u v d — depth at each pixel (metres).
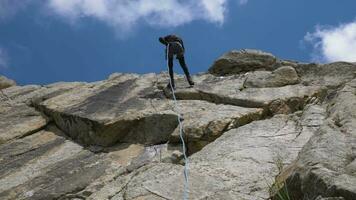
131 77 13.54
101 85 13.07
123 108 11.11
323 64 11.78
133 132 10.29
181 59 12.16
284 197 5.94
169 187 6.80
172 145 9.54
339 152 6.04
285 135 8.49
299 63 12.20
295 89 10.85
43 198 8.37
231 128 9.45
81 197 8.31
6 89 14.45
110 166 9.25
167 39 12.37
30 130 11.30
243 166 7.34
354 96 8.46
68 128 11.01
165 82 12.77
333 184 5.05
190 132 9.29
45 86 14.38
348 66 11.41
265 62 12.97
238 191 6.60
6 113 12.46
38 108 12.39
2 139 10.88
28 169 9.55
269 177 6.95
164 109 10.84
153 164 7.78
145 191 6.78
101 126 10.16
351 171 5.47
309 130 8.52
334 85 11.04
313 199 5.34
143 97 11.95
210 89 11.55
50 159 9.92
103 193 7.35
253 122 9.38
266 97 10.52
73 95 12.41
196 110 10.56
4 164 9.85
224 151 8.07
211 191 6.61
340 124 7.12
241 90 11.32
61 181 8.88
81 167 9.33
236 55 13.24
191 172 7.22
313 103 10.55
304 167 5.80
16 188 8.80
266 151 7.84
